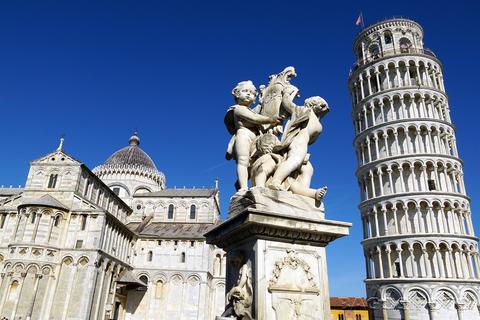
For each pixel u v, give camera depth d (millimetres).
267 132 5500
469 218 49188
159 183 90625
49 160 56344
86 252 51062
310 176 5098
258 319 3783
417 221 48062
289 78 5828
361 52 64438
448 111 56344
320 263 4414
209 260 70125
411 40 60000
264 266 4066
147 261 68375
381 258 48875
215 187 89375
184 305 65188
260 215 4113
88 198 59000
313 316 4094
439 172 51156
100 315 52875
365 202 52750
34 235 49156
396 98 55625
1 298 45406
